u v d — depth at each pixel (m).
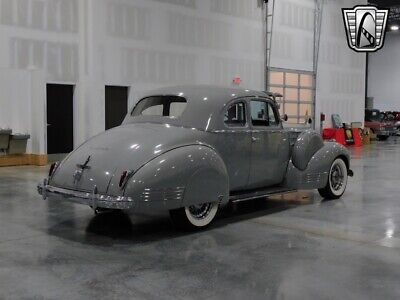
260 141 5.69
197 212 4.98
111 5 12.24
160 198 4.46
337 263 3.91
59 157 11.87
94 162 4.66
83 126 12.01
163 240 4.59
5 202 6.42
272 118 6.04
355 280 3.52
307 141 6.25
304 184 6.24
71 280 3.49
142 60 12.99
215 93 5.39
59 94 11.80
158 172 4.46
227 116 5.39
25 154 10.67
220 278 3.55
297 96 18.11
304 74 18.31
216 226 5.16
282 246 4.41
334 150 6.69
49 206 6.17
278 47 17.08
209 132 5.11
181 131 5.01
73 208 6.05
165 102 5.59
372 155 14.34
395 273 3.68
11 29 10.80
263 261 3.96
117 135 5.01
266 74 16.66
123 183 4.37
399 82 29.77
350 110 20.58
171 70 13.70
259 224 5.28
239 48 15.65
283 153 6.05
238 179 5.50
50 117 11.69
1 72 10.39
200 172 4.74
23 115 10.67
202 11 14.38
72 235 4.75
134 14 12.72
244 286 3.39
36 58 11.20
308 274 3.65
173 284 3.42
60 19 11.52
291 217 5.63
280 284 3.43
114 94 12.69
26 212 5.80
